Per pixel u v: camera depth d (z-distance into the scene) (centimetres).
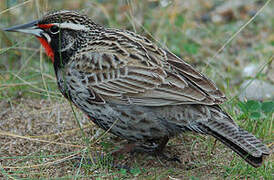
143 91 1002
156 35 1519
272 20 1755
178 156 1107
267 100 1348
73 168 1066
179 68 1030
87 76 1041
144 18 1691
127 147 1107
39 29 1099
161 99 991
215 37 1673
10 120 1257
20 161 1102
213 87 1015
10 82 1372
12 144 1160
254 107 1173
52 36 1091
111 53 1042
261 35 1717
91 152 1121
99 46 1061
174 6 1633
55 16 1081
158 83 998
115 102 1020
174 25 1639
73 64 1061
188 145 1145
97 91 1031
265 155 992
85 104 1055
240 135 961
